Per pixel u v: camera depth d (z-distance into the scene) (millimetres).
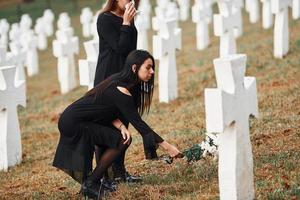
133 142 16438
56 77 33938
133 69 11555
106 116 11695
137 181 12867
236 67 10109
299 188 11180
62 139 11781
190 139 15672
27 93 30016
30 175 15375
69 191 13258
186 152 12945
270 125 15539
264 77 20891
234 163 10359
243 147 10555
